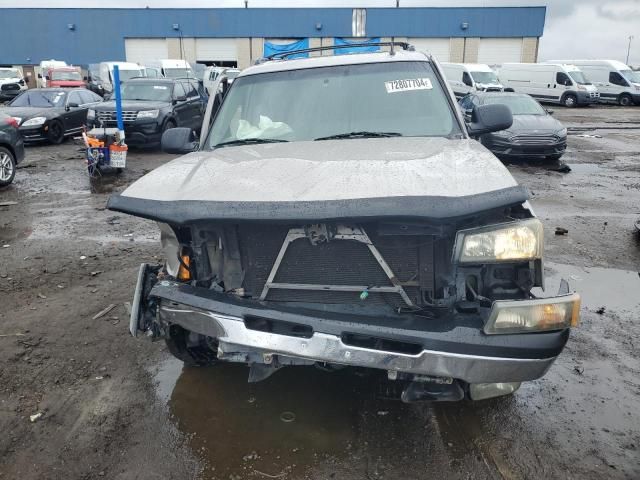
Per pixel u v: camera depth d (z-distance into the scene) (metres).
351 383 3.39
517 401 3.22
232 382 3.43
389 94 3.90
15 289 4.96
